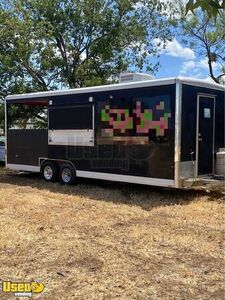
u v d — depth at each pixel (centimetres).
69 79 1588
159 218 670
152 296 370
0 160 1460
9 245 517
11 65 1470
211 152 858
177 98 764
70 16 1578
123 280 405
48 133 1045
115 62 1650
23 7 1565
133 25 1648
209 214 694
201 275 420
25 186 1020
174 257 475
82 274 421
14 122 1327
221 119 884
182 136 775
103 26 1583
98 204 785
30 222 639
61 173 1030
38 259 468
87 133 941
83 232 582
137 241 537
